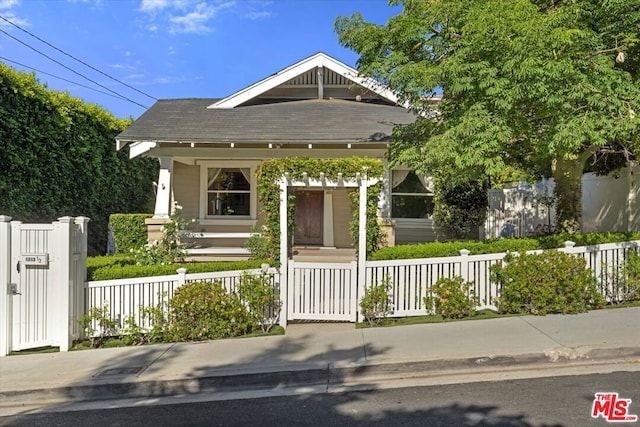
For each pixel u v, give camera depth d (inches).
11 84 328.2
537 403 164.2
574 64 243.3
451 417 155.6
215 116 465.1
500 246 309.9
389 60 286.8
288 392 189.6
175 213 410.3
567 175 365.7
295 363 208.5
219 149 425.1
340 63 466.9
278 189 284.8
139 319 264.5
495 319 266.4
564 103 243.3
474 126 249.0
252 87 485.4
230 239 501.7
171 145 420.8
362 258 282.0
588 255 289.9
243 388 196.5
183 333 255.8
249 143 399.5
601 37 261.0
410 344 228.5
